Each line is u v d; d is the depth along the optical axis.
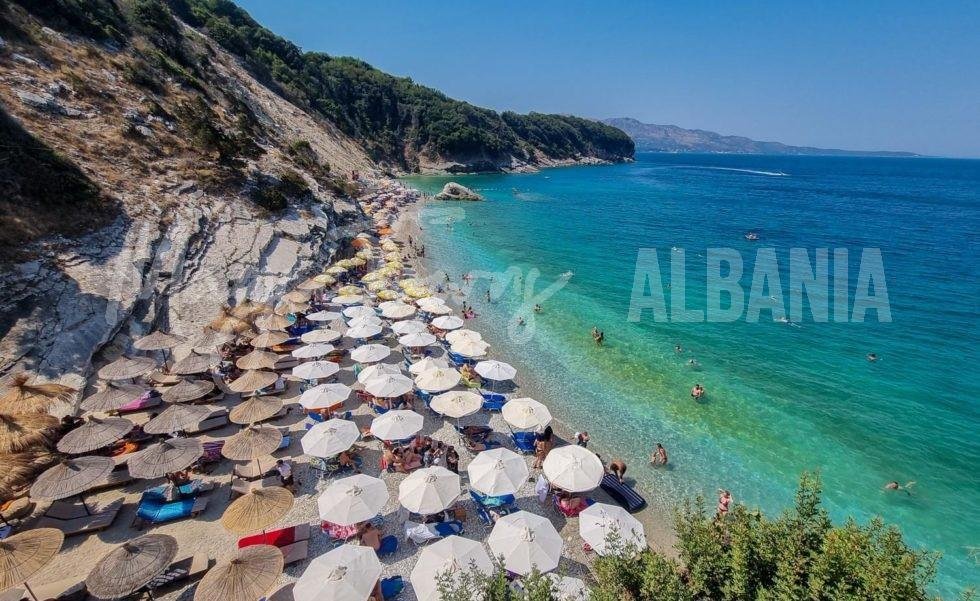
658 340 27.25
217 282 25.91
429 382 18.48
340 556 10.22
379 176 90.88
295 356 20.12
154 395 17.86
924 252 48.50
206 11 86.44
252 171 37.03
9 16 31.48
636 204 85.12
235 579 9.05
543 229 59.38
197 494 13.63
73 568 11.26
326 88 124.62
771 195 105.69
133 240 24.17
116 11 46.56
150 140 32.31
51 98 28.83
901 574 7.48
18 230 20.11
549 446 16.72
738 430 19.16
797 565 8.21
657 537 13.85
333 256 36.97
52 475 11.70
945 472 16.81
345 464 15.31
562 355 25.31
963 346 26.33
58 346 17.69
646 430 19.03
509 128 197.50
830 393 21.81
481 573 8.84
